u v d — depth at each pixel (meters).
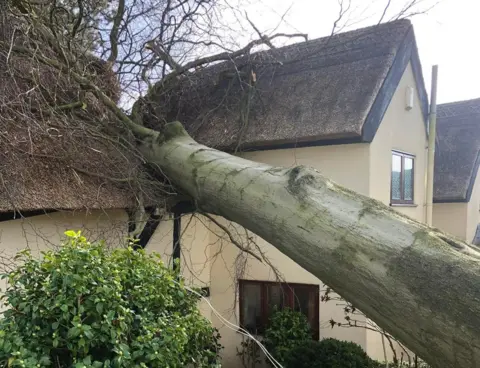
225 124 7.32
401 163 7.67
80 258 2.71
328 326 6.59
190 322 3.49
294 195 3.07
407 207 7.71
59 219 5.16
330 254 2.59
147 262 3.48
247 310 7.54
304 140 6.51
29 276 2.75
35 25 5.02
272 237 3.22
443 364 2.00
